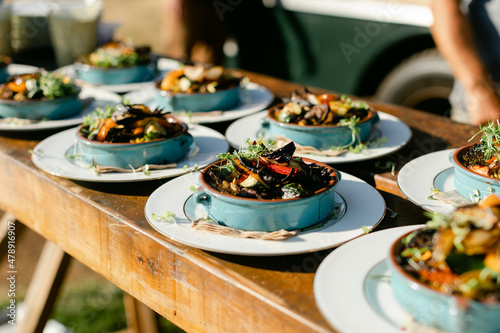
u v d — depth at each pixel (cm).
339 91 371
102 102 198
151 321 244
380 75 370
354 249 98
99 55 229
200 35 394
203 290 105
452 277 78
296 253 101
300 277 99
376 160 149
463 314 74
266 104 191
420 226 105
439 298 75
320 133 144
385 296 87
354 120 147
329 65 367
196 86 184
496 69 225
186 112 182
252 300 95
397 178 128
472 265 79
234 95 187
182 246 109
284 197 106
